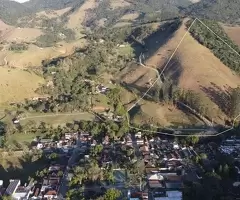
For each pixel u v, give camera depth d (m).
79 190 139.88
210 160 164.00
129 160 161.50
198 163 161.12
